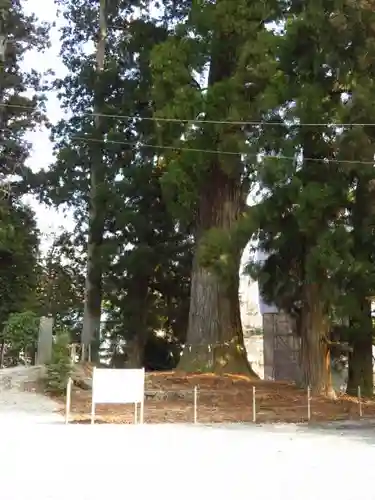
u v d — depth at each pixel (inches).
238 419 554.3
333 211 669.9
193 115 767.7
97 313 1138.0
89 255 1130.7
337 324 783.1
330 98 700.0
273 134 690.2
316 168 676.7
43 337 792.3
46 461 306.3
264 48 740.0
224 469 294.2
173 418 548.1
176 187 815.7
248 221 690.8
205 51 832.9
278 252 720.3
